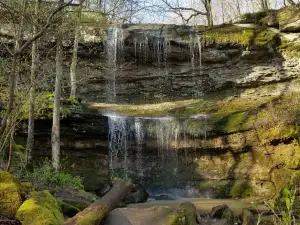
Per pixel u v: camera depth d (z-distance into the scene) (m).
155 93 19.77
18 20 7.05
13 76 6.06
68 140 13.62
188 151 15.16
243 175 13.66
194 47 18.77
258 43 17.58
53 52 13.93
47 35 11.26
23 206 5.23
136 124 15.49
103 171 14.10
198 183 14.48
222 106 17.69
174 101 19.41
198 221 7.84
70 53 18.61
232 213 8.70
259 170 13.30
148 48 19.17
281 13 17.95
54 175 9.91
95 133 14.18
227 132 14.40
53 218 5.16
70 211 6.66
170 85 19.72
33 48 10.27
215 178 14.27
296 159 12.27
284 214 3.93
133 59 19.58
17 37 6.33
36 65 11.07
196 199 13.43
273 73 17.69
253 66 18.12
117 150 14.77
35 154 12.72
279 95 17.09
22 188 6.03
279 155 12.92
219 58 18.66
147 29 19.38
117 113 17.16
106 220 6.17
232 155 14.41
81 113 13.79
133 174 14.91
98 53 19.16
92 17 13.87
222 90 19.03
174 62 19.52
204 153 14.96
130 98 19.69
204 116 16.11
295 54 17.12
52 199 6.16
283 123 13.16
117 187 6.65
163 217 6.62
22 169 9.78
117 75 19.69
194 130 15.02
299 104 14.31
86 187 12.60
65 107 13.18
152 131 15.56
